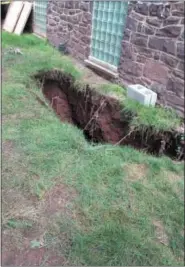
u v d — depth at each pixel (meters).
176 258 2.19
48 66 5.44
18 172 2.65
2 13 9.48
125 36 4.75
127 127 4.26
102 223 2.29
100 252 2.06
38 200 2.39
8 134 3.18
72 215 2.30
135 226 2.35
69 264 1.93
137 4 4.32
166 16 3.85
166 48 3.98
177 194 2.83
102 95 4.71
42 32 8.12
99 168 2.90
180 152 3.74
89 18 5.62
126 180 2.85
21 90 4.29
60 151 3.04
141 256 2.10
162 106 4.31
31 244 2.01
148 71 4.44
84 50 6.09
